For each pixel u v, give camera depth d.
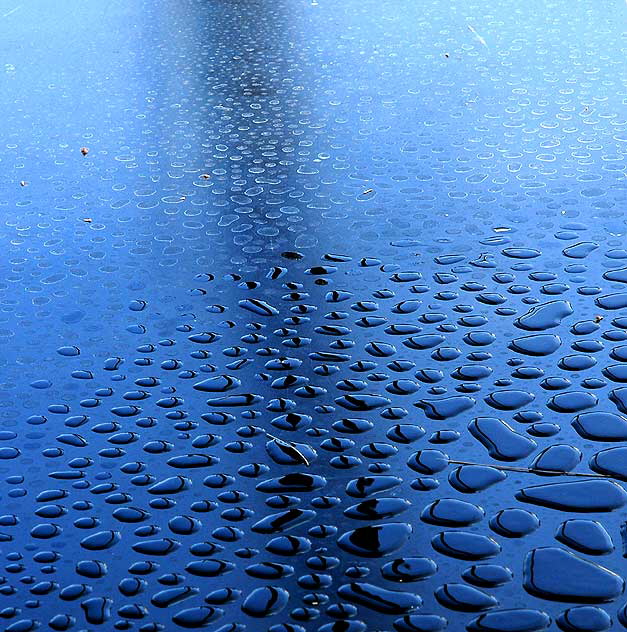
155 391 0.25
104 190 0.34
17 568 0.21
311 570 0.20
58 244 0.31
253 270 0.29
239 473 0.22
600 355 0.25
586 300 0.27
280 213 0.32
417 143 0.36
